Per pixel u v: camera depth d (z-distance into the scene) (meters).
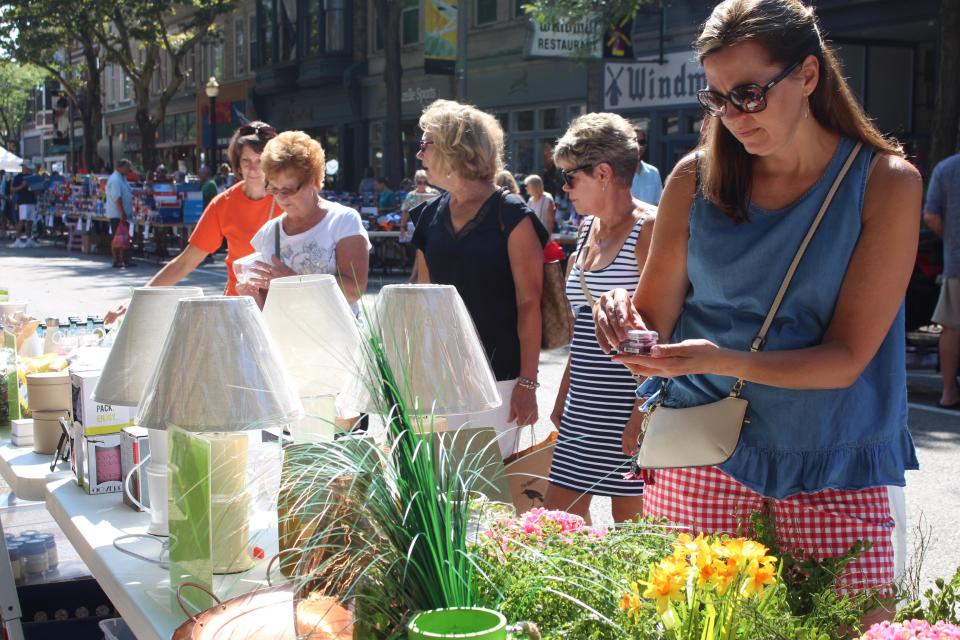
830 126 2.16
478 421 3.77
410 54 30.94
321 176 4.34
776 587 1.90
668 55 19.23
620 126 3.55
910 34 17.33
